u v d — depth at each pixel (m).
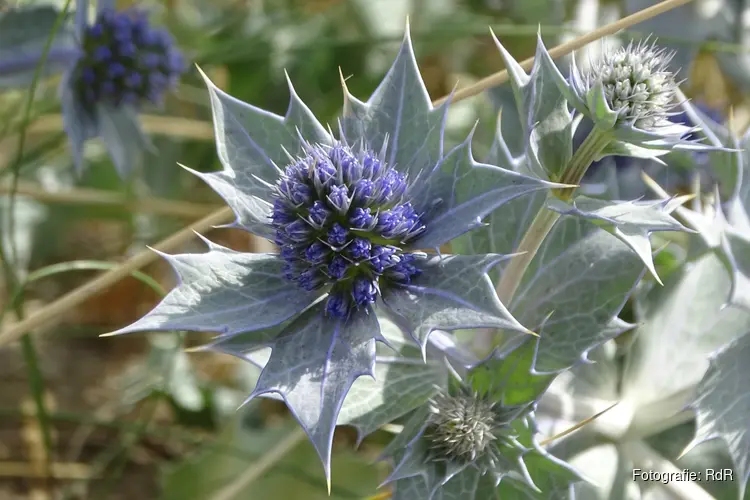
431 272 0.27
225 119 0.28
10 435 0.39
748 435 0.29
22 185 0.40
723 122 0.39
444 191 0.27
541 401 0.31
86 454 0.39
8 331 0.33
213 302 0.27
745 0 0.40
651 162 0.36
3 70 0.36
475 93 0.32
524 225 0.30
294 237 0.27
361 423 0.29
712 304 0.32
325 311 0.27
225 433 0.37
